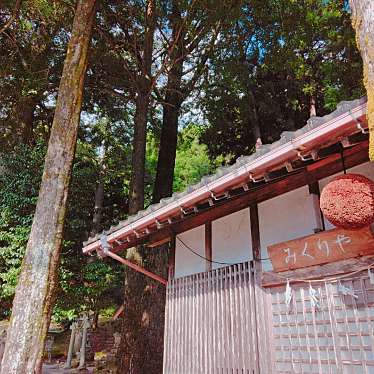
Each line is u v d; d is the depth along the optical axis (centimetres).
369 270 281
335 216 252
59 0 753
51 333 1488
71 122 453
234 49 957
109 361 1073
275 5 884
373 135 204
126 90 1045
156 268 812
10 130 1124
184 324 443
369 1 229
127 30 946
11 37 902
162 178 974
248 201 421
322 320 310
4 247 927
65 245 1001
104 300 1195
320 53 977
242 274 392
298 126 1187
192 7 823
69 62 480
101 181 1455
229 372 369
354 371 280
